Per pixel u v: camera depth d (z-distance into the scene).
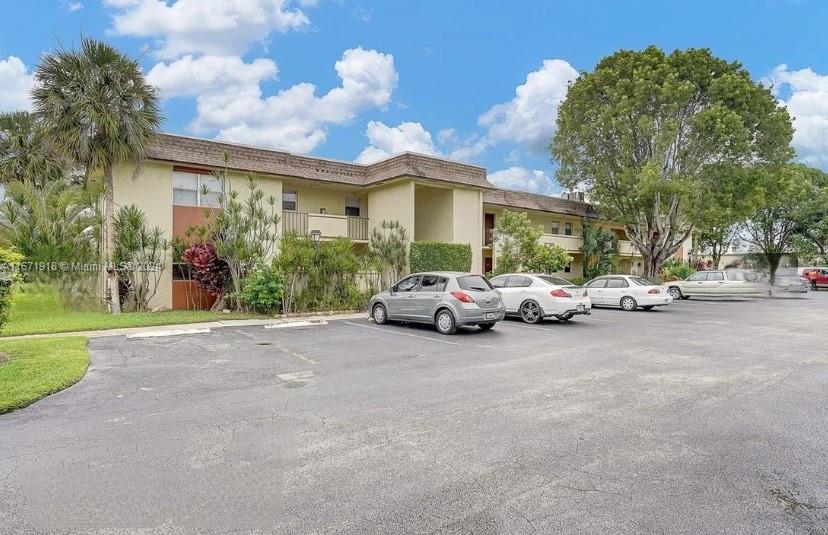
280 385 7.12
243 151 20.34
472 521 3.32
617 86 26.33
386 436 4.98
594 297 21.08
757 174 25.64
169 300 17.97
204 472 4.12
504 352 9.88
